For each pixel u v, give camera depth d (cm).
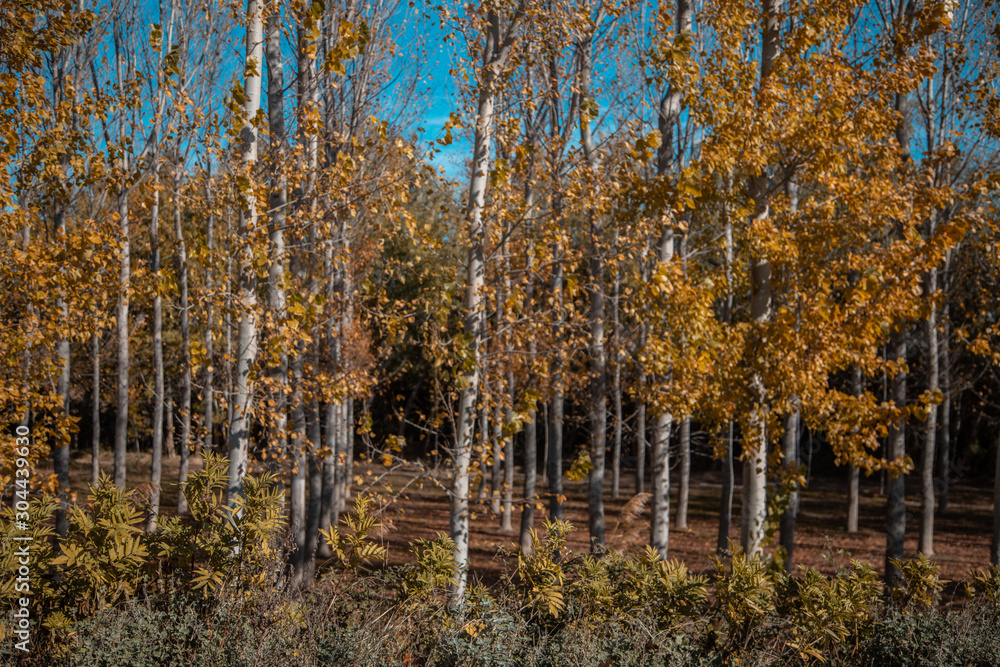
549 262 743
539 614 523
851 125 762
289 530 713
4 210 641
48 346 661
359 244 1191
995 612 586
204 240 680
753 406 773
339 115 1106
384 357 1410
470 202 754
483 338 755
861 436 725
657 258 891
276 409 715
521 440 3172
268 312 673
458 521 715
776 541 1594
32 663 432
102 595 462
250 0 698
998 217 756
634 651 475
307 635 455
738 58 799
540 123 1000
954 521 2006
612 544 1483
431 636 488
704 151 777
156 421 1498
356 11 1075
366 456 721
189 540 504
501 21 761
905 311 725
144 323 1841
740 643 530
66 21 674
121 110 1046
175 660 421
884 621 557
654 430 1062
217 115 708
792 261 746
